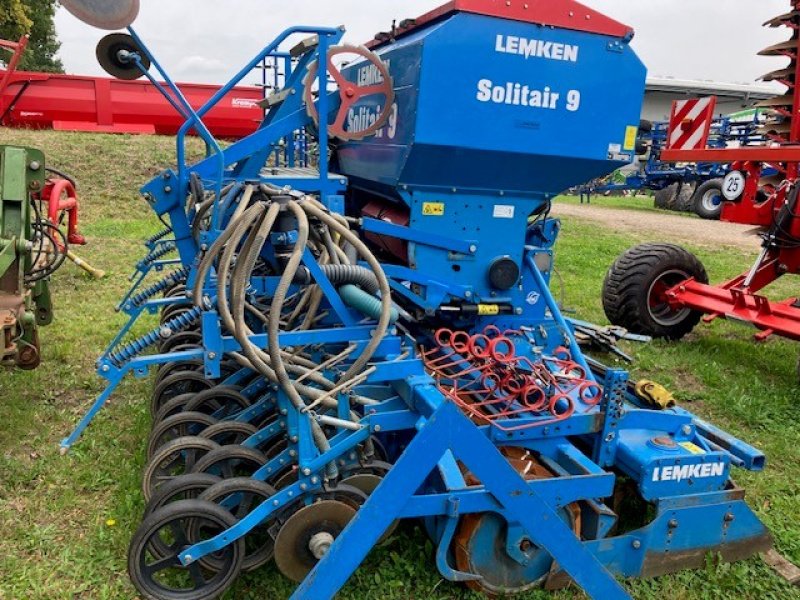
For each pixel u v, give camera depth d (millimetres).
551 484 2695
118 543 3084
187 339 4281
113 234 10039
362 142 4586
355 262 3650
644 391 3621
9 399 4449
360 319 3168
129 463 3711
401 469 2281
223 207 3363
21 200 3900
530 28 3670
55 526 3213
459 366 3963
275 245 3264
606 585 2572
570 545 2508
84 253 8797
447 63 3580
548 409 3199
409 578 2939
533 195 4121
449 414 2293
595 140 3957
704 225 15953
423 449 2289
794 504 3666
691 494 3037
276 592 2809
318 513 2680
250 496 2807
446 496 2504
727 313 5656
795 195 5508
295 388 2824
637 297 6168
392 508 2305
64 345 5391
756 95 30906
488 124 3732
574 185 4137
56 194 5727
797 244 5703
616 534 3312
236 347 2904
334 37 3805
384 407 3123
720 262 10641
